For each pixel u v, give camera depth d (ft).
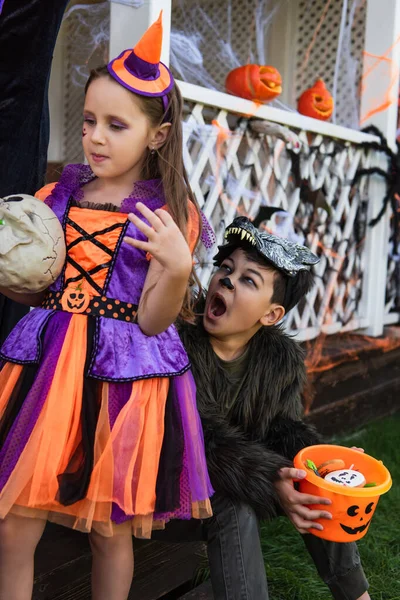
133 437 5.34
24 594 5.45
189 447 5.79
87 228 5.70
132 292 5.65
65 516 5.48
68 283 5.65
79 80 14.42
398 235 16.84
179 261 5.20
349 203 15.31
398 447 13.52
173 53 18.71
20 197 5.53
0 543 5.40
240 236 6.78
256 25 18.33
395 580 8.85
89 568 7.23
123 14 9.05
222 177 12.07
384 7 15.08
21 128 7.55
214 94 11.28
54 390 5.31
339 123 17.08
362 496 6.15
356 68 16.79
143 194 5.78
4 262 5.32
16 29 7.15
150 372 5.51
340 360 14.14
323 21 17.46
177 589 8.67
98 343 5.44
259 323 7.00
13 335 5.77
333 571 6.88
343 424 14.20
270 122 12.51
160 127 5.74
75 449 5.42
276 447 7.12
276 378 7.02
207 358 6.80
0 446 5.52
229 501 6.34
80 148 14.84
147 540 7.72
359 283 15.79
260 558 6.36
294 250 6.95
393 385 15.94
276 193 13.25
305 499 6.25
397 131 16.88
